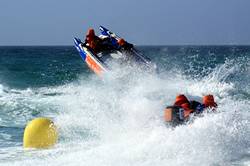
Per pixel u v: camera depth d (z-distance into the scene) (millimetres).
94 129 36281
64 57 183375
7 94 59406
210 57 156125
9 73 92688
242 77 70750
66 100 52719
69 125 38094
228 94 56281
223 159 25781
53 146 30547
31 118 43844
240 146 27562
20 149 29953
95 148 28719
